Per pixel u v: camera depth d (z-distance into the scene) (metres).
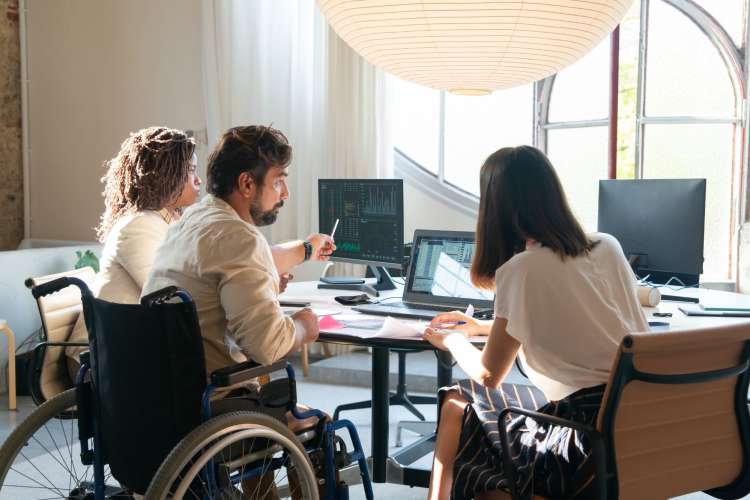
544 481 1.75
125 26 5.26
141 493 1.84
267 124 4.80
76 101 5.44
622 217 3.05
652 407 1.64
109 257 2.41
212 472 1.71
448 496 2.06
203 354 1.75
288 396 1.94
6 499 2.68
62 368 2.52
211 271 1.85
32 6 5.49
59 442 3.30
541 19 2.23
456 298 2.62
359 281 3.18
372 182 3.02
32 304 4.20
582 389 1.74
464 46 2.32
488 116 5.07
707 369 1.67
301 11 4.69
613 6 2.33
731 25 4.44
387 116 4.62
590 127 4.73
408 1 2.22
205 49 4.85
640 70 4.52
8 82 5.45
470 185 5.13
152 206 2.48
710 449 1.75
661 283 3.02
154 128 2.50
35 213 5.56
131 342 1.77
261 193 2.00
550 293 1.75
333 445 2.00
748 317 2.52
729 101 4.51
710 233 4.59
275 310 1.87
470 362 1.90
